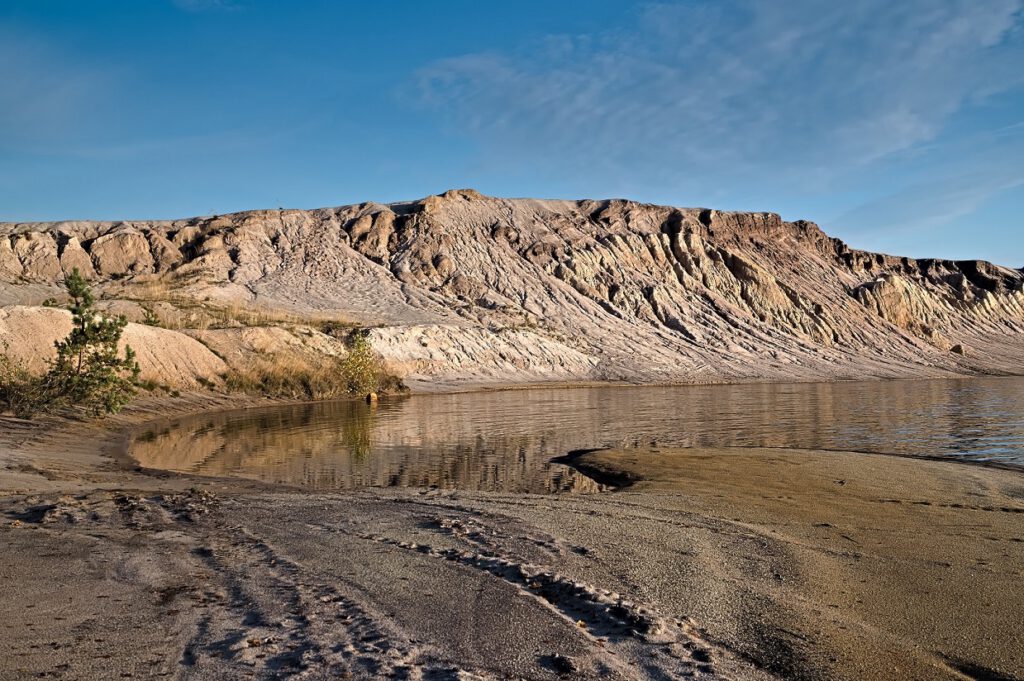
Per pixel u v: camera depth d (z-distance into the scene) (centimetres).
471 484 1263
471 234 7862
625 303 7138
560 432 2145
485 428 2262
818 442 1881
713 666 468
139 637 491
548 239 7981
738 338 6981
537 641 498
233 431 2131
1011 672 479
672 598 600
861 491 1163
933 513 991
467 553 719
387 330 4991
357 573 648
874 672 473
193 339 3419
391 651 474
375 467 1454
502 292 6925
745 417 2662
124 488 1102
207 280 6069
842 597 621
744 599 605
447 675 440
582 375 5538
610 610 555
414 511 944
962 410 2944
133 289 5512
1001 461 1505
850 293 8756
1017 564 731
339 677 434
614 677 445
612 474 1365
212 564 672
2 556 680
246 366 3494
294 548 736
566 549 745
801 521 933
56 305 3039
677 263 8106
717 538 820
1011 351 8488
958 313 9450
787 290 8269
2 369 1948
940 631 548
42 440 1600
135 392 2166
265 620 528
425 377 4784
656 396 4016
